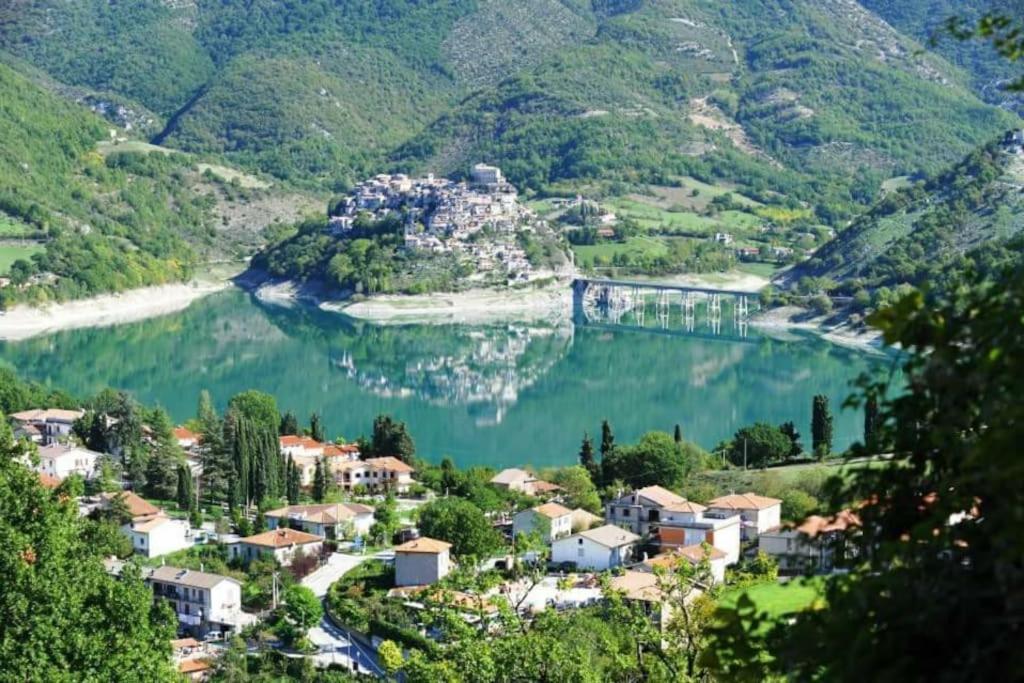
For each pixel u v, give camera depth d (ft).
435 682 211.41
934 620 71.92
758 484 625.41
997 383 74.08
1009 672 67.62
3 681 175.42
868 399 82.58
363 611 474.08
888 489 84.12
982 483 74.33
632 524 579.89
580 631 237.86
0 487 193.77
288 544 560.61
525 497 655.76
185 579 491.31
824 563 97.66
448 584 237.04
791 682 84.74
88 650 181.06
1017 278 77.41
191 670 421.18
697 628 187.11
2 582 182.80
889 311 79.61
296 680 419.54
